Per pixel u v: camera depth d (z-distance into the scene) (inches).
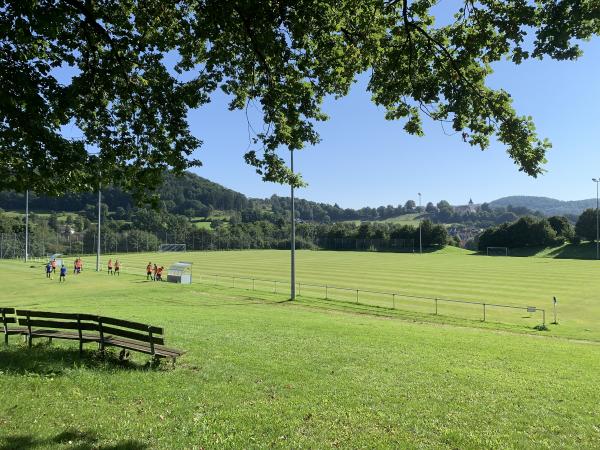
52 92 364.8
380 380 432.8
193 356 505.4
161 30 434.3
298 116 412.8
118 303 1187.9
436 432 300.8
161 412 320.5
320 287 1814.7
